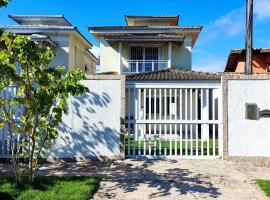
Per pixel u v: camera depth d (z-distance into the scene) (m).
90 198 6.31
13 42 6.23
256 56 24.00
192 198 6.40
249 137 9.73
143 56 26.14
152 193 6.69
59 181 7.14
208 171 8.56
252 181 7.63
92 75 9.87
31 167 6.80
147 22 29.61
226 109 9.81
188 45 26.34
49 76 6.59
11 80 6.52
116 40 24.58
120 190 6.85
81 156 9.74
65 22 29.38
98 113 9.84
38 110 6.53
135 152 10.66
